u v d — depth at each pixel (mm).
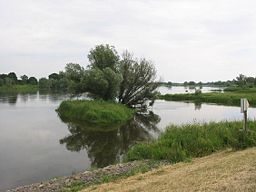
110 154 23000
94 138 29609
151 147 18797
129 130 34375
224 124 21594
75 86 53406
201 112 51656
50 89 149875
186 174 12281
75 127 35750
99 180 14258
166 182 11516
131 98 58531
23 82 173875
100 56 57344
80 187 13414
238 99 72125
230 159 13625
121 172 15211
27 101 73625
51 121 40000
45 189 13719
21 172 18234
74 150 24266
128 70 57344
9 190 14359
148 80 58438
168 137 19844
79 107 45156
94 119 40688
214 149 17922
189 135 19359
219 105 67812
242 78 173625
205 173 11703
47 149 24453
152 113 51312
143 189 11195
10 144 26031
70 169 18859
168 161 16906
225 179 10117
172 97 89812
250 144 16734
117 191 11695
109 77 53188
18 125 36188
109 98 55156
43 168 19109
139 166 15961
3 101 72625
